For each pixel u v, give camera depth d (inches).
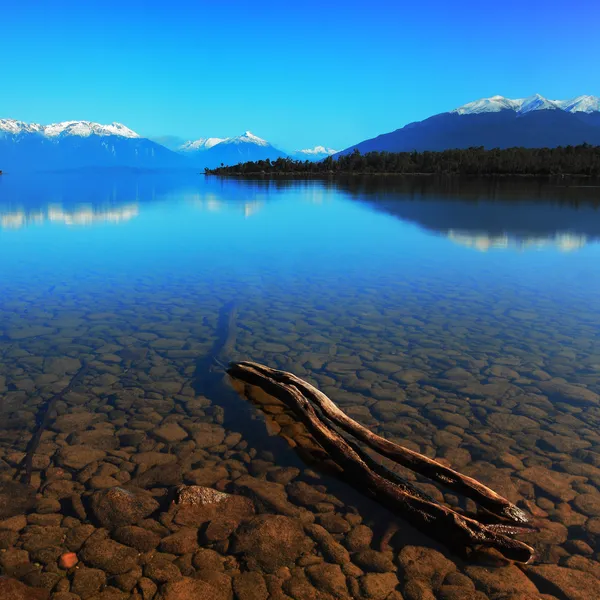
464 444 218.4
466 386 276.7
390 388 274.4
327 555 153.9
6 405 249.3
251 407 253.4
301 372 295.6
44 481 187.6
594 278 532.4
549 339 350.3
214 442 219.9
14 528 161.2
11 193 2182.6
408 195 1870.1
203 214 1245.1
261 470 199.6
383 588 142.2
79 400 256.8
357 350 331.3
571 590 142.5
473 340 349.4
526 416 243.1
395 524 168.9
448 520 162.9
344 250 714.2
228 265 605.3
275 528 163.8
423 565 151.3
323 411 231.5
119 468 197.8
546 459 207.0
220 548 155.2
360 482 190.1
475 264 609.9
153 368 300.2
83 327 373.4
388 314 410.3
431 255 671.8
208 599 136.3
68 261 624.7
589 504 179.0
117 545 154.6
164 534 160.2
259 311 418.6
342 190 2284.7
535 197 1699.1
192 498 175.3
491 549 157.0
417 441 220.8
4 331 361.4
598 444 218.1
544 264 607.2
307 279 533.3
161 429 229.9
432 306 432.1
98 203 1599.4
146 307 427.2
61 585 139.2
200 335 358.6
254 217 1171.3
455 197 1728.6
